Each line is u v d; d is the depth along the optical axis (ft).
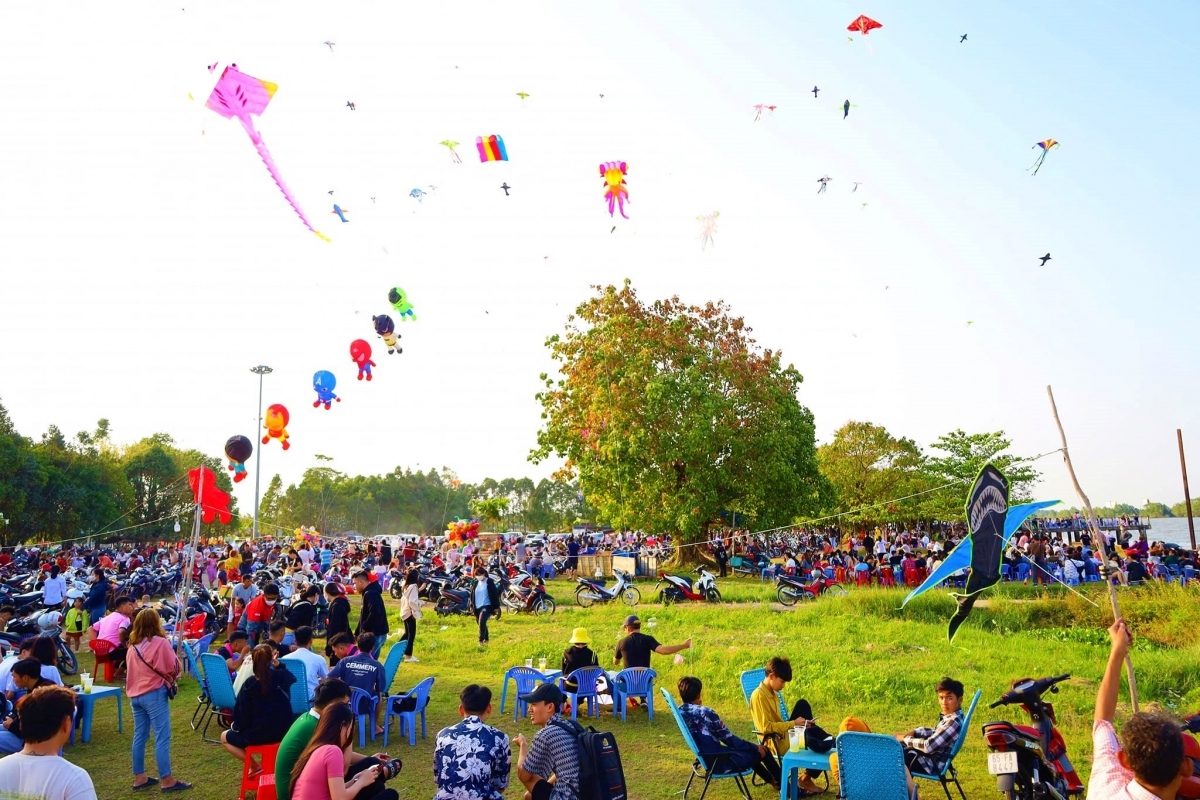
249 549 115.96
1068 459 19.89
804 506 112.27
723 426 105.60
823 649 45.85
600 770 17.70
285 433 69.31
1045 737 20.49
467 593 69.51
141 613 25.89
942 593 65.82
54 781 12.43
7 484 161.99
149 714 25.53
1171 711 31.30
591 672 32.58
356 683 30.17
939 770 22.06
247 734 23.76
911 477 167.43
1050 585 75.56
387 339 58.18
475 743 18.22
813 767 22.29
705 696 36.58
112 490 210.38
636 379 105.70
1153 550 88.07
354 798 17.20
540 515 408.26
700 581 75.15
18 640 38.09
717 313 116.98
